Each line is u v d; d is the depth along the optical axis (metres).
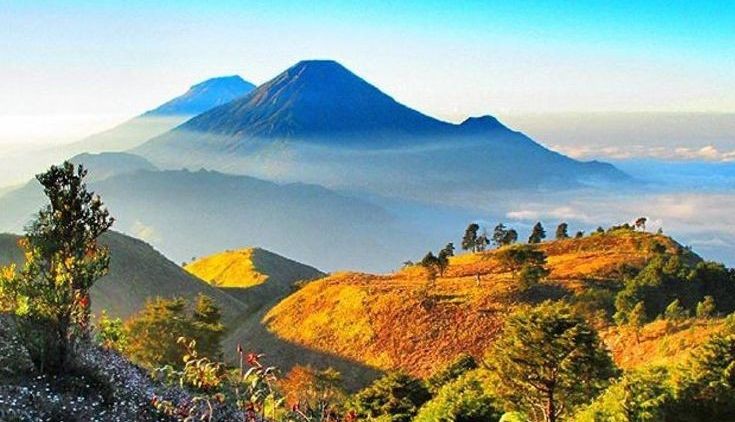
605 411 36.16
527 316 44.53
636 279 121.19
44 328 18.34
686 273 122.94
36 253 18.66
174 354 59.94
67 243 18.98
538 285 121.69
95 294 120.19
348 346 108.12
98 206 19.48
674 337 74.56
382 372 98.75
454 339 101.44
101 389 18.09
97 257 19.45
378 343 105.69
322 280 139.12
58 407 15.88
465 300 114.06
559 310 44.94
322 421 13.52
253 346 118.75
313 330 116.38
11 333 20.95
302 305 126.94
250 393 12.94
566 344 42.16
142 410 17.27
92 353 21.59
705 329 73.12
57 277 18.67
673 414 35.75
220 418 14.13
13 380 17.03
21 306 18.23
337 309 119.69
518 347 43.44
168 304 65.94
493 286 121.00
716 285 121.38
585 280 129.25
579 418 37.56
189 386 21.36
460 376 52.62
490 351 47.34
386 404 48.44
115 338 27.75
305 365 106.44
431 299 114.38
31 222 18.95
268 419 12.59
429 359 98.31
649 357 74.38
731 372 35.38
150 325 60.97
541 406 44.12
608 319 100.88
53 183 18.94
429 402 43.03
